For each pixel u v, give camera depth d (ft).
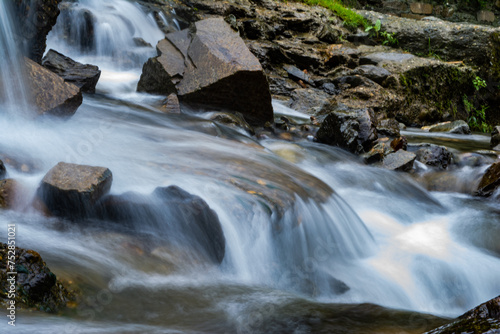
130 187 12.72
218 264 11.50
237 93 22.74
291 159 20.33
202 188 13.53
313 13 40.57
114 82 26.17
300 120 28.04
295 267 12.96
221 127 20.97
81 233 10.77
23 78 16.14
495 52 39.81
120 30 31.71
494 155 23.99
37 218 10.96
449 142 27.61
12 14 17.81
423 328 9.14
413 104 34.17
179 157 15.83
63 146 14.83
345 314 9.60
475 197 20.54
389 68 34.60
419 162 22.63
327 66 35.58
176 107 21.97
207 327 8.42
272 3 40.27
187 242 11.37
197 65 23.12
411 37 41.60
